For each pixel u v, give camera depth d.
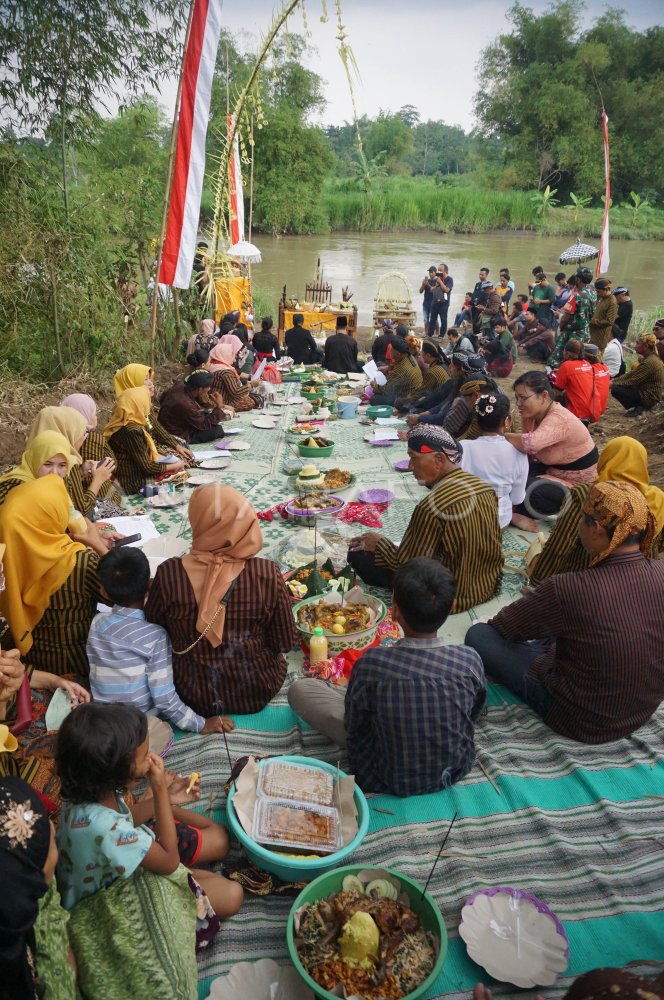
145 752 2.00
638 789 2.75
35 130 7.69
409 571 2.57
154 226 9.23
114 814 1.94
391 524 5.09
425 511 3.77
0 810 1.57
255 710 3.22
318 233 34.66
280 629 3.11
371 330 14.56
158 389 9.02
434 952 2.03
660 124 41.94
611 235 36.94
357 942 1.96
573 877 2.39
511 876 2.40
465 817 2.63
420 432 3.87
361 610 3.68
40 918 1.71
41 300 7.82
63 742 1.91
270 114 28.56
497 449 4.67
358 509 5.19
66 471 4.03
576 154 42.03
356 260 25.78
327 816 2.46
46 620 3.23
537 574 3.70
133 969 1.80
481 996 1.89
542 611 2.95
